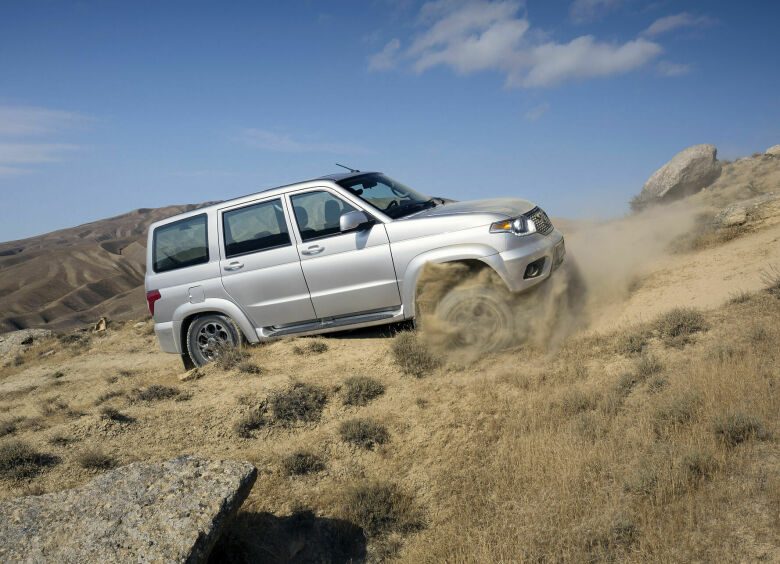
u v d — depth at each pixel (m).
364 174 6.69
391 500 4.07
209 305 6.56
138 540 3.03
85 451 4.70
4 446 4.62
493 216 5.66
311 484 4.33
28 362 14.28
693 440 3.76
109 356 12.12
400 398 5.26
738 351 4.70
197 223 6.71
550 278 5.96
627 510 3.33
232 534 3.82
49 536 3.12
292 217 6.23
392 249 5.83
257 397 5.44
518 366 5.50
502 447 4.42
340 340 6.59
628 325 5.99
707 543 2.92
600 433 4.19
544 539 3.33
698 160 18.81
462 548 3.48
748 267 6.86
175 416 5.31
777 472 3.26
